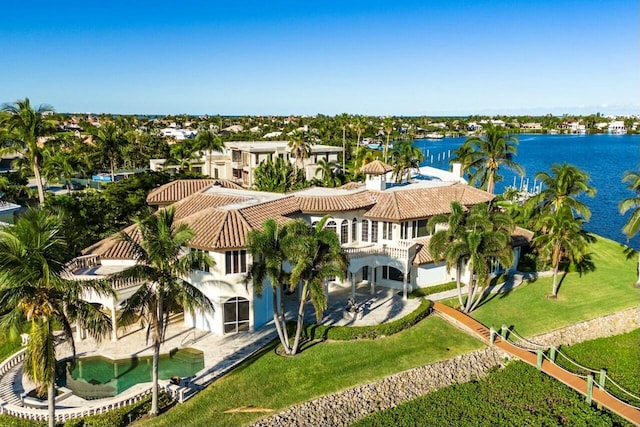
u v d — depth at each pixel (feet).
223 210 136.77
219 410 96.02
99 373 109.91
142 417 93.50
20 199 270.05
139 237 134.41
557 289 165.48
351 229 163.63
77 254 135.85
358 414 101.09
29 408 92.43
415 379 111.96
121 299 120.88
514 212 221.05
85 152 359.25
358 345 122.72
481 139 247.29
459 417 100.89
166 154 453.58
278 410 97.09
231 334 127.75
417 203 166.91
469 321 137.18
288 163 311.68
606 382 116.88
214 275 126.11
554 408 104.58
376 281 165.37
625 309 151.33
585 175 190.39
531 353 125.18
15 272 73.67
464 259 142.00
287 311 141.49
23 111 190.08
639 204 173.37
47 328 78.59
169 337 125.70
